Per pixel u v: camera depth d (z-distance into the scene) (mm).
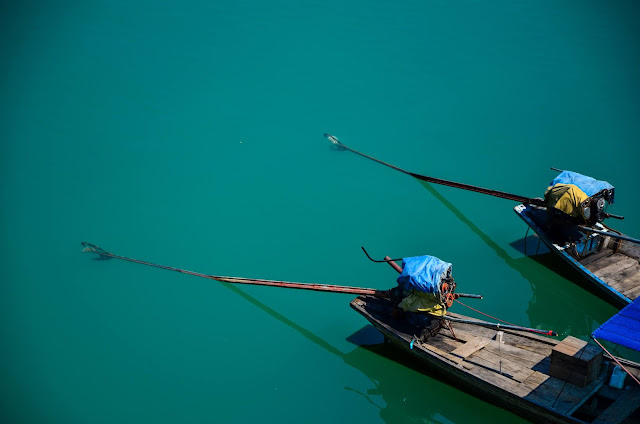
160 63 31281
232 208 24188
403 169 25297
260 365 18531
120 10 34938
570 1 34844
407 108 28094
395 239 22609
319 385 17922
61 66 31234
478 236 22625
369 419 17094
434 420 17359
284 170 25922
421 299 17156
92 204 24562
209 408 17203
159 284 21500
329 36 32938
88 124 28031
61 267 22156
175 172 25938
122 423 16828
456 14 34281
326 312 20281
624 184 23672
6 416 16984
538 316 19734
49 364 18656
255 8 35031
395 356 18406
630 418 14469
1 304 20703
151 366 18547
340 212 23859
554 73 29438
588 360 14969
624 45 31141
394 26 33281
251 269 21625
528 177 24375
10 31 33094
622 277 19766
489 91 28672
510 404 15766
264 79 30125
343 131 27219
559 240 20688
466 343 17328
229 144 27109
